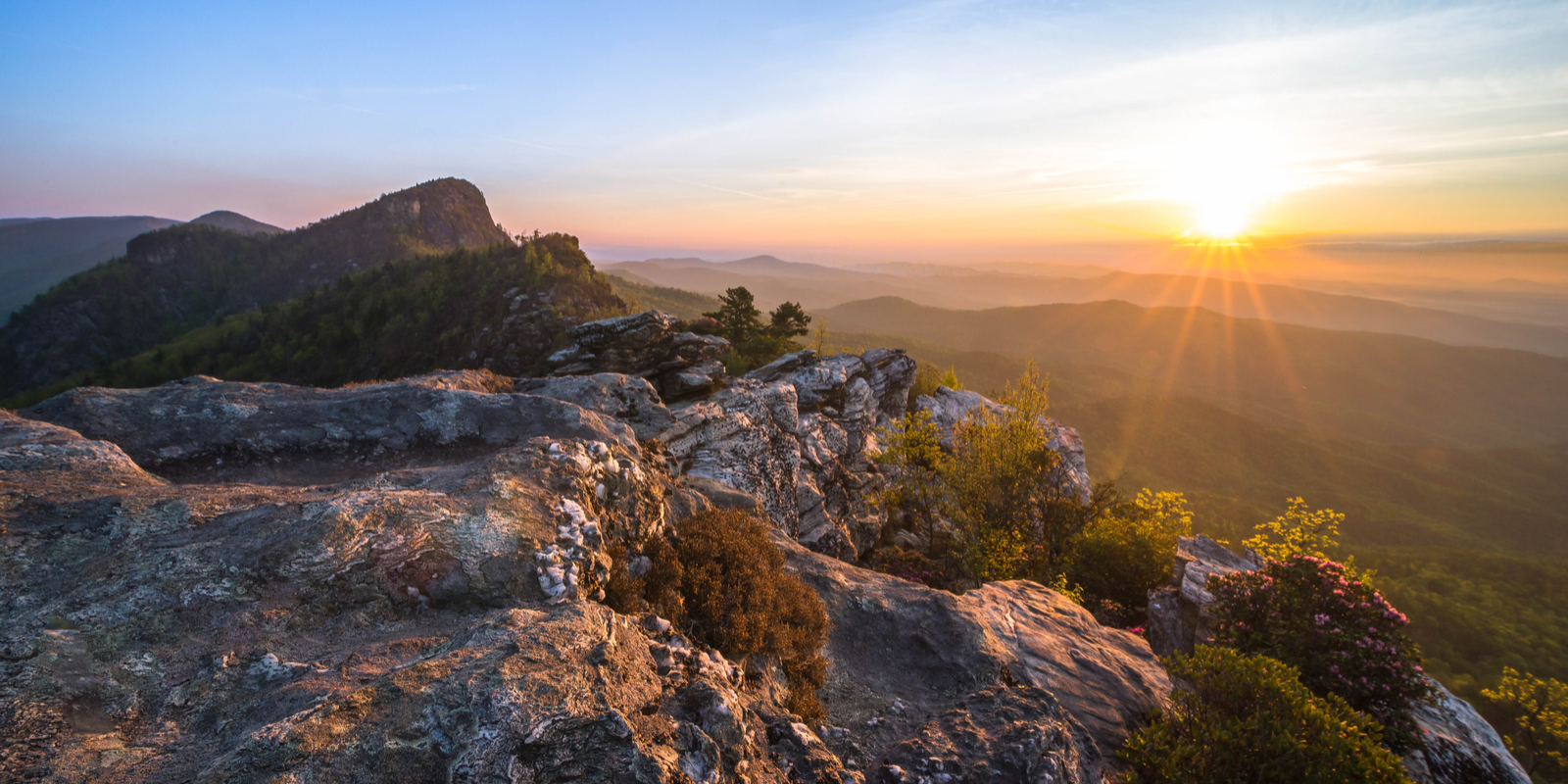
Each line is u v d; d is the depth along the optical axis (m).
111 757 4.66
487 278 132.88
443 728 4.69
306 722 4.52
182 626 6.21
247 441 12.46
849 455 38.94
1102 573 26.70
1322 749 8.86
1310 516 22.00
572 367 31.72
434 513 8.23
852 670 11.91
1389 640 14.16
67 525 7.33
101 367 158.62
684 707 6.75
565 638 5.88
